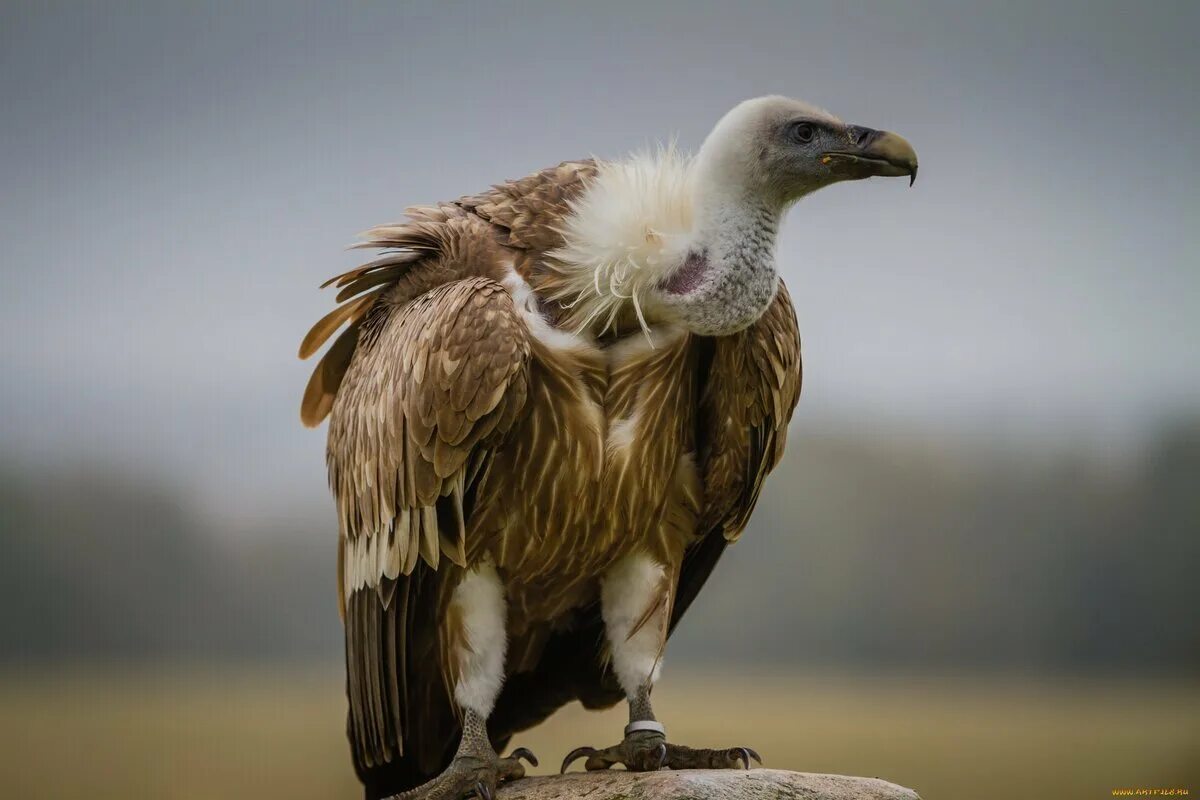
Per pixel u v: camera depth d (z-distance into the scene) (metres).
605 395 10.78
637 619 11.24
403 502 10.62
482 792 10.33
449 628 10.91
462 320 10.36
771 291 10.54
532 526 10.84
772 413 11.38
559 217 10.93
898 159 10.33
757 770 10.24
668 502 11.19
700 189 10.45
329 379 12.45
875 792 10.12
